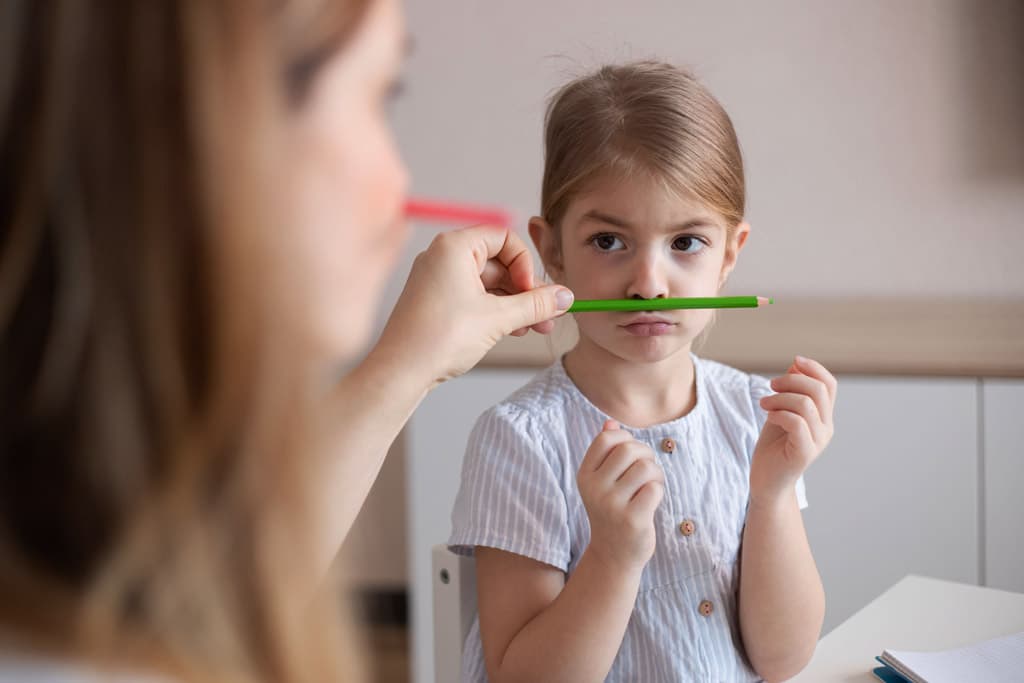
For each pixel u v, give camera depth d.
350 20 0.39
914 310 2.30
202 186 0.33
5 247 0.34
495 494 1.00
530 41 2.48
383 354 0.80
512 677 0.92
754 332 2.16
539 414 1.04
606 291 0.96
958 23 2.32
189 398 0.34
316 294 0.39
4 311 0.34
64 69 0.33
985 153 2.34
